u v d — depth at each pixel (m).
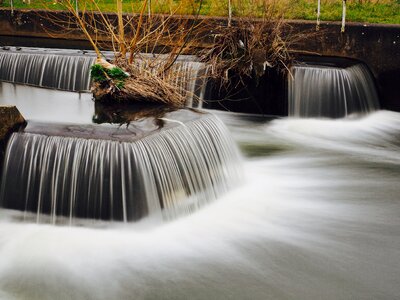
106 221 6.84
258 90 11.41
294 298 5.91
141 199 6.81
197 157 7.68
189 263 6.39
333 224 7.34
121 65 9.10
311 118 11.51
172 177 7.20
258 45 11.21
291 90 11.42
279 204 7.89
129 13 13.24
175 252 6.57
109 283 6.04
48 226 6.92
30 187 6.98
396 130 11.34
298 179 8.82
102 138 6.96
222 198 7.99
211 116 8.39
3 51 12.35
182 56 11.67
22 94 8.98
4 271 6.16
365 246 6.83
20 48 12.70
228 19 12.16
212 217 7.40
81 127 7.41
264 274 6.26
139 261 6.38
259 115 11.54
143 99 8.73
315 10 13.85
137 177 6.77
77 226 6.89
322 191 8.37
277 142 10.41
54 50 12.59
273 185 8.56
